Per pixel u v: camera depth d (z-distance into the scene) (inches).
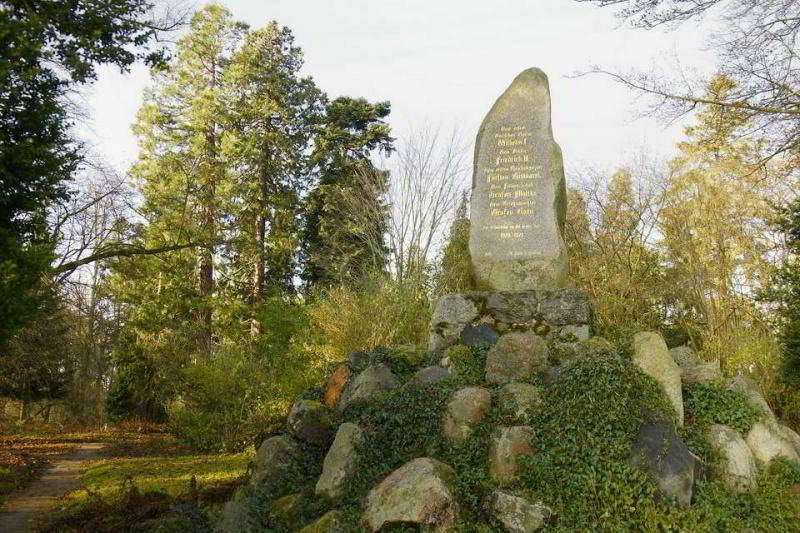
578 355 351.3
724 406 338.6
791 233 676.7
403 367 421.4
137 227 1244.5
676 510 281.1
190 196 1348.4
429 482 283.7
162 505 424.5
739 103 535.8
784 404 613.3
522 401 329.7
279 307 1088.8
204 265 1432.1
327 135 1412.4
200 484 533.3
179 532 344.5
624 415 307.3
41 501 583.8
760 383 634.2
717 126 577.0
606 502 281.3
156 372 1364.4
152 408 1488.7
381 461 331.9
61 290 1052.5
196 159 1365.7
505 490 287.7
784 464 318.7
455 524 275.6
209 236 936.3
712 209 906.1
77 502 546.0
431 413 342.0
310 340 900.0
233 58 1477.6
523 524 270.8
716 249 910.4
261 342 1114.7
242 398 876.0
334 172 1423.5
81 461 883.4
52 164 481.4
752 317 839.7
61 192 551.8
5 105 464.1
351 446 345.4
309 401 407.8
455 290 922.1
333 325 877.8
